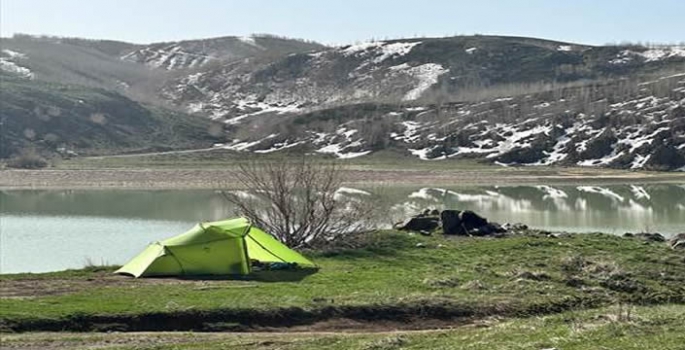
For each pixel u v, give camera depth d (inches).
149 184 3388.3
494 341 619.5
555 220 2101.4
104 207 2479.1
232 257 1024.9
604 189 3373.5
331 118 6643.7
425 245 1205.1
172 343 681.0
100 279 983.6
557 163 4845.0
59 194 3014.3
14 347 659.4
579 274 997.2
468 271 1015.6
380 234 1282.0
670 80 6378.0
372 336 711.1
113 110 6712.6
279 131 6382.9
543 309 853.2
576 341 584.4
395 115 6505.9
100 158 5024.6
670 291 924.6
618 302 866.1
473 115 6195.9
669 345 553.0
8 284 935.0
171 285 938.1
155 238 1728.6
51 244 1628.9
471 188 3348.9
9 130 5457.7
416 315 826.8
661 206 2561.5
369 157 5231.3
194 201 2687.0
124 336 713.6
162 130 6609.3
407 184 3469.5
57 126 5826.8
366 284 938.1
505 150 5147.6
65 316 762.2
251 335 736.3
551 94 6663.4
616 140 5034.5
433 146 5452.8
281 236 1240.8
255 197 1595.7
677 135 4827.8
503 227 1381.6
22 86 6663.4
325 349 645.3
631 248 1165.1
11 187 3294.8
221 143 6451.8
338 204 1306.6
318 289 908.0
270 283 954.7
